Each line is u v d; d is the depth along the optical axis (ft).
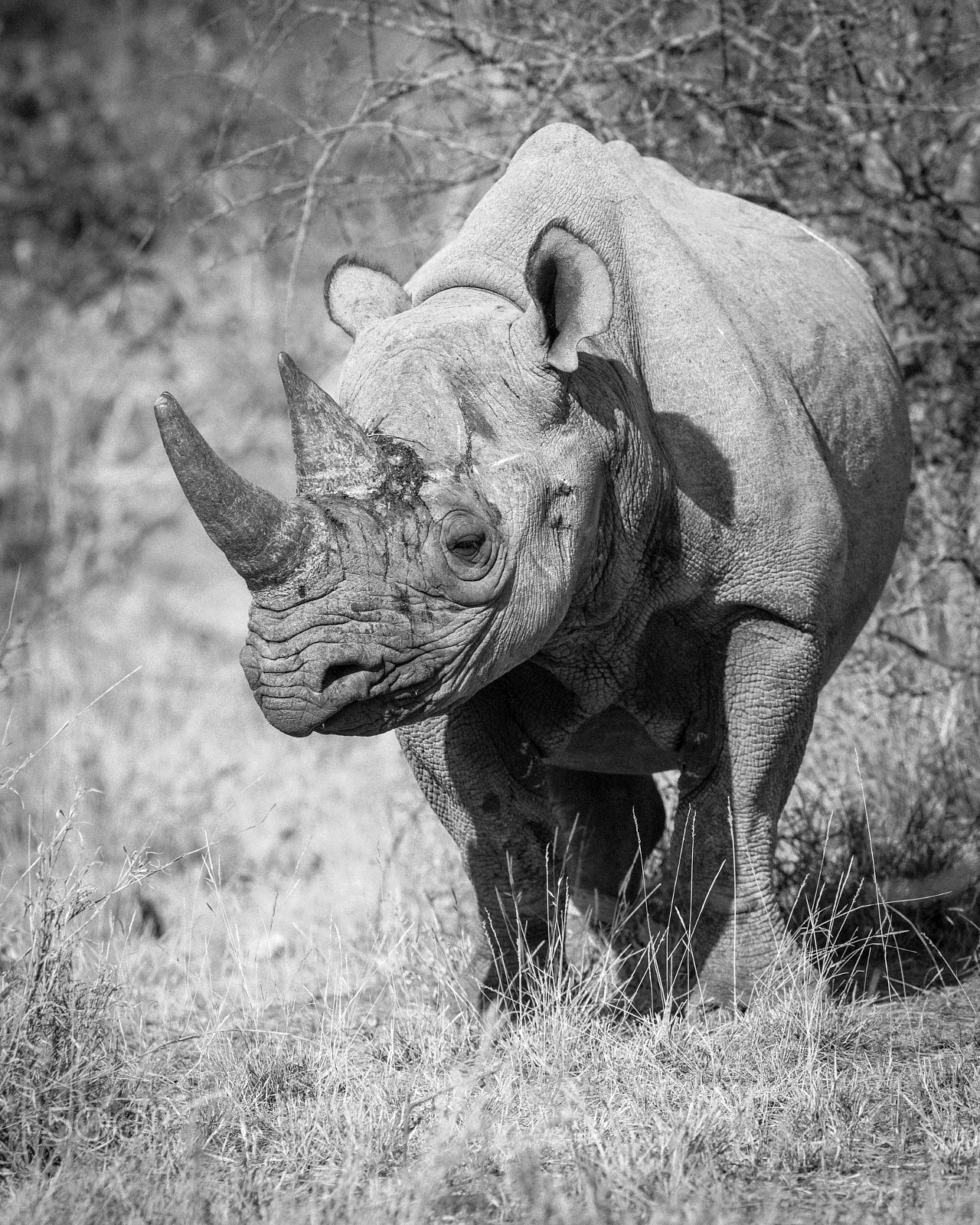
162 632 133.18
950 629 82.74
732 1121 45.32
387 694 45.83
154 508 153.38
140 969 64.49
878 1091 47.98
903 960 62.64
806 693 56.03
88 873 57.06
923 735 76.38
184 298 151.23
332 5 107.14
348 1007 57.11
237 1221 40.37
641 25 90.84
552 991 53.57
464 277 53.06
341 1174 43.62
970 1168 42.68
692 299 55.21
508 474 47.39
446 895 69.67
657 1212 39.14
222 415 150.71
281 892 77.61
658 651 56.18
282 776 96.32
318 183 83.56
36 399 153.99
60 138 162.61
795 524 54.80
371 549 45.01
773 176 86.89
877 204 84.89
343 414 45.96
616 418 51.16
